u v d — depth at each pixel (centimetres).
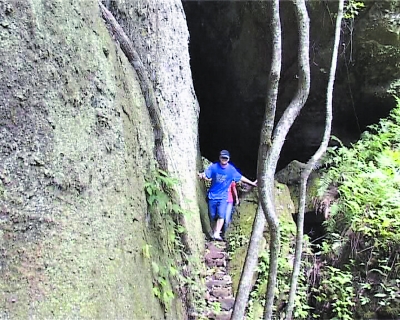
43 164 241
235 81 1014
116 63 379
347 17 810
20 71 237
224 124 1104
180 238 489
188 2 995
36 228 231
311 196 747
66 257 246
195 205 702
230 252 710
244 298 336
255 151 1110
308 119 927
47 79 254
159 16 621
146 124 437
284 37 876
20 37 240
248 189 855
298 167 838
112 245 299
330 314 591
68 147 263
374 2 808
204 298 570
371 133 894
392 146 784
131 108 395
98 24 352
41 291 225
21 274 218
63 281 240
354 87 867
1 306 205
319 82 877
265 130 330
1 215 216
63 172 255
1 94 227
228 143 1135
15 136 229
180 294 461
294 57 888
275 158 327
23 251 222
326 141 466
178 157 657
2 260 212
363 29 818
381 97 851
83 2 325
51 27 266
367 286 587
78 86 286
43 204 238
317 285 610
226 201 791
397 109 813
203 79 1073
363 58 834
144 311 330
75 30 297
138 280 334
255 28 919
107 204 303
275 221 323
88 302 255
